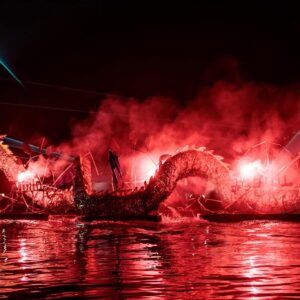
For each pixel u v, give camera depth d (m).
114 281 6.77
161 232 12.42
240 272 7.15
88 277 7.04
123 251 9.30
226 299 5.79
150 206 15.68
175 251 9.16
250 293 6.01
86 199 16.12
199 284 6.49
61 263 8.17
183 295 5.99
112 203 15.87
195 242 10.38
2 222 15.88
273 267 7.45
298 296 5.85
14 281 6.88
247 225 13.80
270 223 14.36
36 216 17.00
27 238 11.74
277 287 6.27
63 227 14.17
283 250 9.07
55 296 6.07
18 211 18.53
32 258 8.73
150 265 7.81
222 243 10.13
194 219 15.76
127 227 13.81
